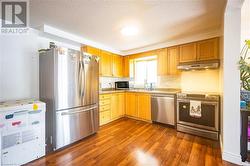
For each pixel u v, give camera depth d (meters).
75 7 1.99
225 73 1.91
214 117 2.61
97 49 3.83
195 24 2.61
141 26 2.68
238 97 1.84
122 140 2.60
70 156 2.04
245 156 1.84
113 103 3.91
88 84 2.75
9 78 2.41
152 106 3.65
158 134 2.89
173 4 1.92
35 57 2.74
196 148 2.26
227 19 1.88
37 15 2.22
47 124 2.29
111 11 2.11
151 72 4.51
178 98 3.10
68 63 2.39
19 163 1.82
